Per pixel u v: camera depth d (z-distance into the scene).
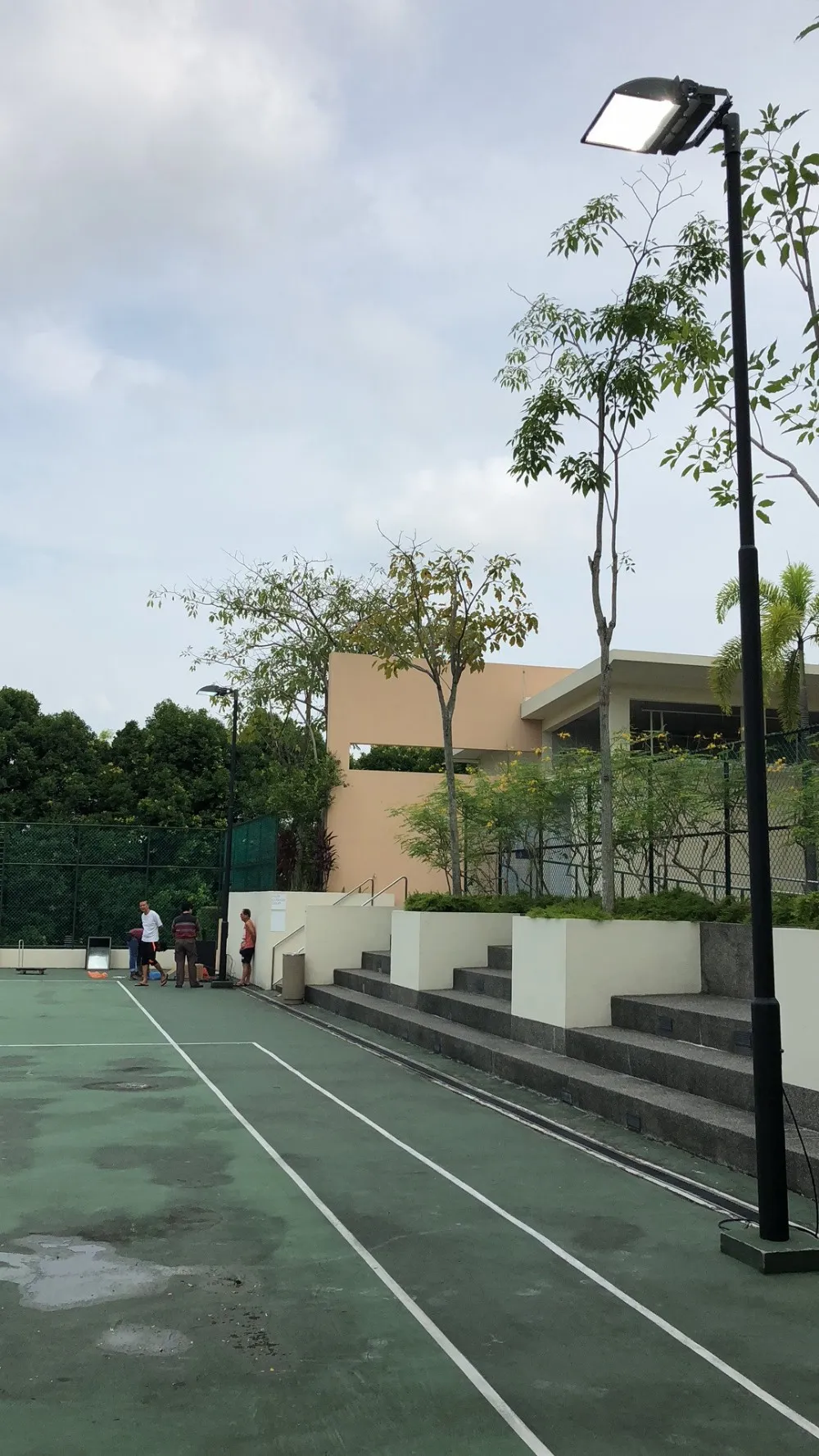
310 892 23.48
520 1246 6.35
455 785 19.62
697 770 13.24
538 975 12.34
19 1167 7.90
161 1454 3.85
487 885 21.00
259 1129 9.42
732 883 14.53
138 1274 5.71
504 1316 5.24
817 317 8.11
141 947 25.19
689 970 12.13
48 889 30.30
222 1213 6.88
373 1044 14.70
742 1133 7.92
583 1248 6.32
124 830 31.11
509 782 17.22
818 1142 7.57
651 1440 4.04
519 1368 4.66
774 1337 5.04
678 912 12.63
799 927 8.51
